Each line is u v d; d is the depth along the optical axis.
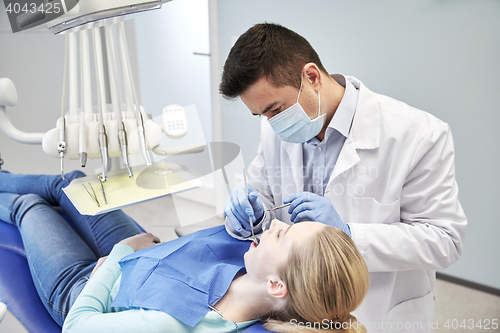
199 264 1.07
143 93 3.02
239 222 1.11
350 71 2.05
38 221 1.51
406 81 1.88
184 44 2.71
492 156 1.73
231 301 0.97
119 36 1.13
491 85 1.66
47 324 1.27
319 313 0.85
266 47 0.90
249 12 2.37
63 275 1.29
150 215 1.65
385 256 0.99
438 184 1.02
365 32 1.94
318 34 2.12
